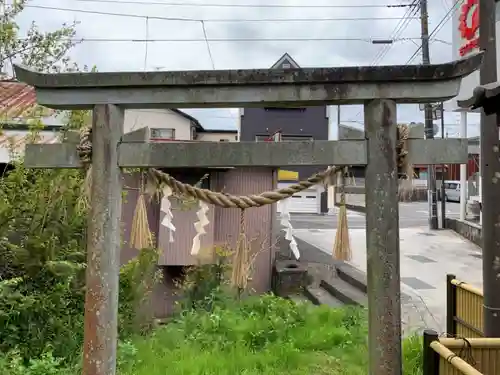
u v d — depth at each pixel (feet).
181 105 9.50
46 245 17.37
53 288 17.07
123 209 26.07
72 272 17.20
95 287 9.29
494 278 12.00
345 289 27.81
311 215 76.33
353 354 16.19
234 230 30.17
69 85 9.39
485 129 12.27
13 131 22.12
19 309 15.51
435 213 54.29
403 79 8.95
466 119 46.29
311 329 18.99
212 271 26.35
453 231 52.54
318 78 8.99
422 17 50.14
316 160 9.20
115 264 9.46
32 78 9.48
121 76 9.25
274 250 32.24
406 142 9.12
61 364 15.29
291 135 76.02
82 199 16.31
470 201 53.31
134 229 10.11
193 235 27.43
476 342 10.16
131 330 19.58
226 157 9.30
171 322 22.02
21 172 18.16
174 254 27.25
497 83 9.76
